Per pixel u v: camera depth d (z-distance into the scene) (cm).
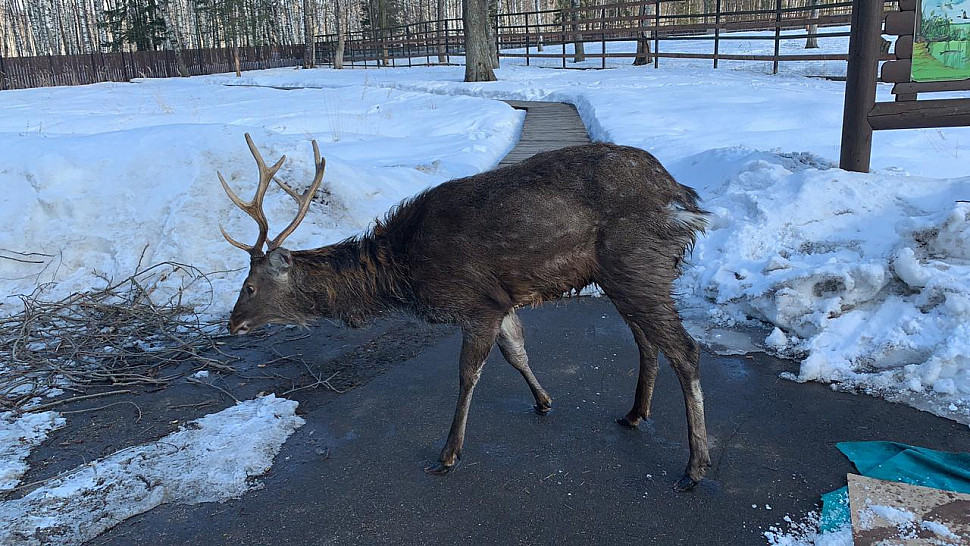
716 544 327
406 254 398
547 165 379
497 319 394
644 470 387
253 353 562
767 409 441
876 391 453
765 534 331
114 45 5403
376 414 459
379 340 580
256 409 466
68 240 699
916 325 481
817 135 1057
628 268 366
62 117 1864
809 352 506
